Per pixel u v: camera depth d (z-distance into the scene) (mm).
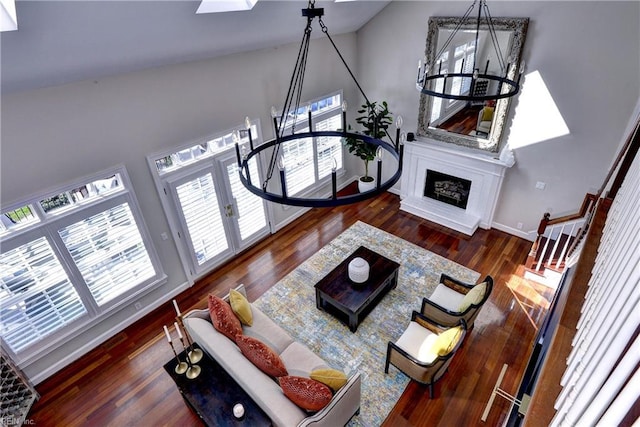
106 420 3408
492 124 5090
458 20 4797
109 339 4230
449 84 5254
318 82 5660
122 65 3307
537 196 5148
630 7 3668
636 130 3053
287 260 5363
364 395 3484
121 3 2361
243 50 4383
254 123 4938
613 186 3191
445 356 3006
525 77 4602
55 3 2062
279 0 3467
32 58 2516
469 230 5602
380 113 5777
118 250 4016
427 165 6008
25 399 3498
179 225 4551
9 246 3188
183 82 3988
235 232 5297
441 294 4016
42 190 3291
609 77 4043
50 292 3592
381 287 4141
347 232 5910
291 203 1960
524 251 5227
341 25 5168
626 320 922
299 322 4293
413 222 6082
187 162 4422
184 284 4898
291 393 2672
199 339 3328
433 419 3268
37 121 3098
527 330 4031
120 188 3863
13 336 3459
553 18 4137
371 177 6688
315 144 6020
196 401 2895
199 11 2979
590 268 2332
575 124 4469
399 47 5594
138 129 3791
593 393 993
